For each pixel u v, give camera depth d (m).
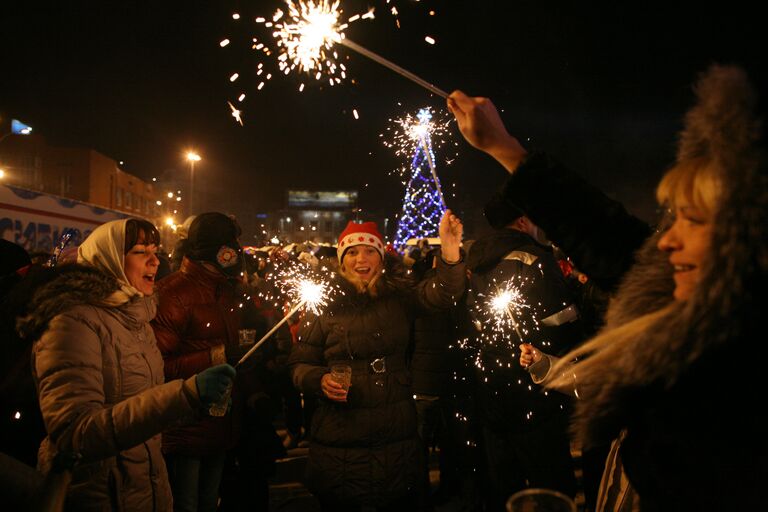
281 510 3.83
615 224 1.26
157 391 1.64
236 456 3.29
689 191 0.86
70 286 1.77
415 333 3.71
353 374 2.61
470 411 3.53
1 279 2.56
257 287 4.36
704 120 0.83
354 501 2.53
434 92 1.32
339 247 2.89
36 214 5.93
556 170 1.25
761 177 0.74
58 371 1.64
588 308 2.90
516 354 2.70
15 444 2.13
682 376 0.81
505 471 2.80
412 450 2.63
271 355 3.70
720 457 0.77
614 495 1.25
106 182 28.22
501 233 2.90
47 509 1.22
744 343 0.76
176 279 2.84
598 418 1.00
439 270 2.74
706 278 0.78
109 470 1.77
